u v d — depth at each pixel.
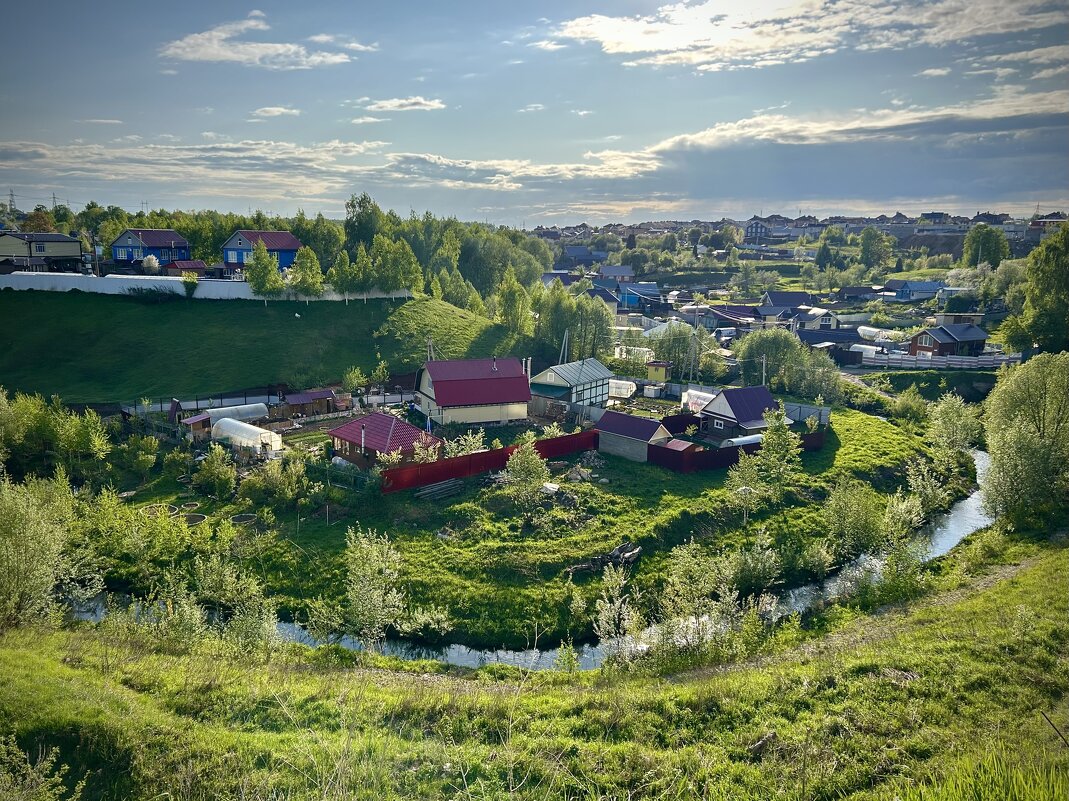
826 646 24.72
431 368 57.28
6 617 23.23
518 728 17.86
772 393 70.06
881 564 34.41
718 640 24.95
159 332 69.62
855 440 55.41
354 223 117.44
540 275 133.50
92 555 32.38
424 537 36.06
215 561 29.39
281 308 77.50
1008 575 31.19
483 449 49.00
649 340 82.38
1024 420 44.06
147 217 115.12
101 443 43.41
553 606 30.92
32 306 71.88
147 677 19.53
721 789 14.88
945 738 16.53
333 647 26.83
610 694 19.64
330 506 38.53
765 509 41.59
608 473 45.97
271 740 16.44
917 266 184.00
